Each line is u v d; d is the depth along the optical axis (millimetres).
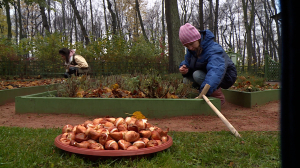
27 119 4082
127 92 5020
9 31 21203
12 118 4168
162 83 5262
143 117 2711
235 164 2121
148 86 4668
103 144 2119
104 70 10977
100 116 4324
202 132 3221
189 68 5277
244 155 2336
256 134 3076
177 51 12102
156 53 13102
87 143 2121
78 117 4242
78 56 7324
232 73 4859
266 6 31000
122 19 42938
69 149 2109
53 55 13562
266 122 3836
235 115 4441
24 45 14031
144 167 1944
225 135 3021
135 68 10812
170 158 2133
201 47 4711
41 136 2908
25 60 12922
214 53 4594
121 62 10930
